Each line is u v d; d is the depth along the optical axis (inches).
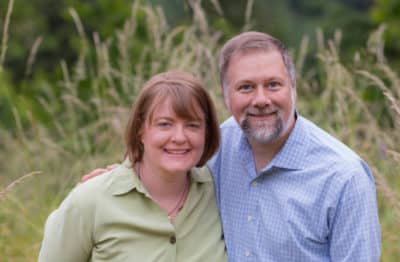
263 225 117.0
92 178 121.2
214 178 126.3
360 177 110.3
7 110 289.6
